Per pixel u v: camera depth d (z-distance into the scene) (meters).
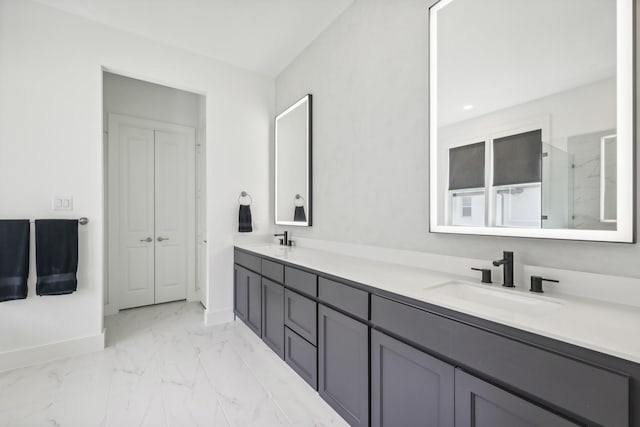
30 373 1.90
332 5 2.08
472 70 1.35
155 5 2.08
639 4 0.91
